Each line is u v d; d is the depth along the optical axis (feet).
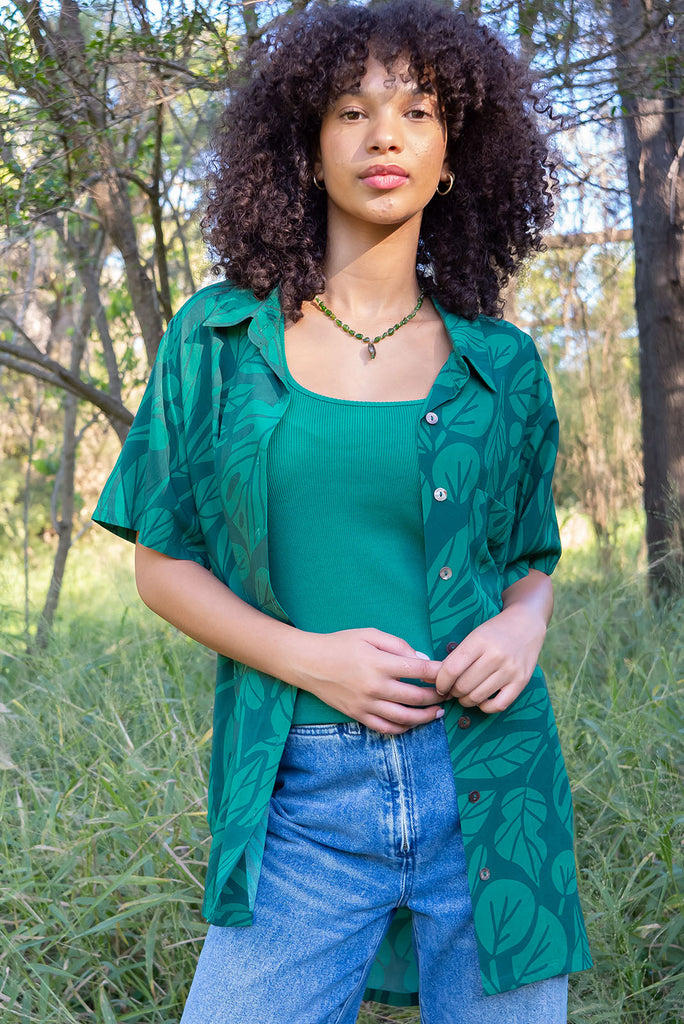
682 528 11.43
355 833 4.24
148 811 7.47
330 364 4.56
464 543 4.41
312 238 4.91
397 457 4.31
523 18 8.21
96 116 9.34
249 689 4.44
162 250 11.94
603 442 16.40
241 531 4.36
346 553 4.33
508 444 4.75
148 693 8.97
